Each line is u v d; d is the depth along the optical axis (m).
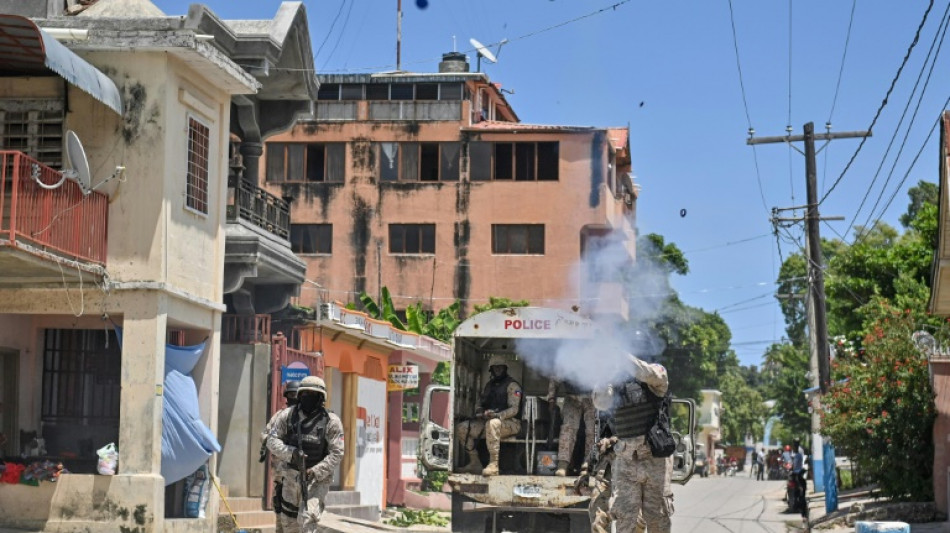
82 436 19.64
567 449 16.34
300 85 23.61
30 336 19.50
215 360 20.05
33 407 19.52
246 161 24.22
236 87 20.28
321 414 12.45
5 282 17.94
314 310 25.97
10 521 17.61
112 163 18.14
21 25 15.94
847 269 42.34
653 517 12.30
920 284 39.34
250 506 20.89
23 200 16.56
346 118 52.81
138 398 17.81
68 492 17.56
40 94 18.22
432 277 51.94
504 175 52.00
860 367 27.44
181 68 18.72
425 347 32.09
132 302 17.95
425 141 52.38
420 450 17.38
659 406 12.27
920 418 26.38
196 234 19.38
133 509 17.41
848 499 35.22
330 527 20.41
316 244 52.78
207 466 19.41
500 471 17.34
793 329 77.81
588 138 51.47
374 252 52.25
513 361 18.41
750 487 54.62
